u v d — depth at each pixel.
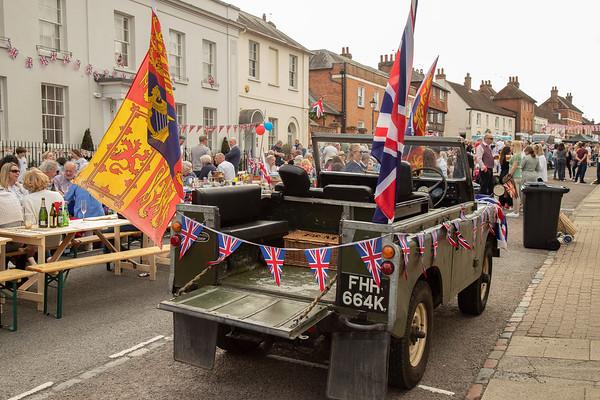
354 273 3.85
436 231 4.50
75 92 17.20
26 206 7.46
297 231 5.63
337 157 6.18
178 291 4.48
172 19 21.09
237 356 5.07
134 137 5.29
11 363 4.87
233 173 13.30
